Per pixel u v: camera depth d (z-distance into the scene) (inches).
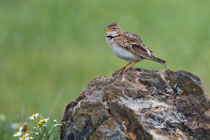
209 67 719.7
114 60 741.3
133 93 291.3
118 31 386.3
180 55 757.9
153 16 907.4
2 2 993.5
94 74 700.7
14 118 452.1
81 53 773.9
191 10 924.0
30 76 700.7
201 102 296.2
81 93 311.6
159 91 300.0
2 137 385.1
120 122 278.1
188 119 286.0
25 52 786.2
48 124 384.2
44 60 753.0
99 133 275.6
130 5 963.3
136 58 369.7
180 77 310.2
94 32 854.5
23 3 979.9
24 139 303.7
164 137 265.3
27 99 619.5
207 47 777.6
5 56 770.8
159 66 709.3
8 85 669.3
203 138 277.3
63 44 812.6
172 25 866.8
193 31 839.7
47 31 862.5
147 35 827.4
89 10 944.9
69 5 968.3
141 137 269.6
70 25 888.3
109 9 940.6
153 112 278.8
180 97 297.9
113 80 309.7
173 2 968.3
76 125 289.4
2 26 869.8
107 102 288.8
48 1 987.9
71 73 703.7
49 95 632.4
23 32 855.7
